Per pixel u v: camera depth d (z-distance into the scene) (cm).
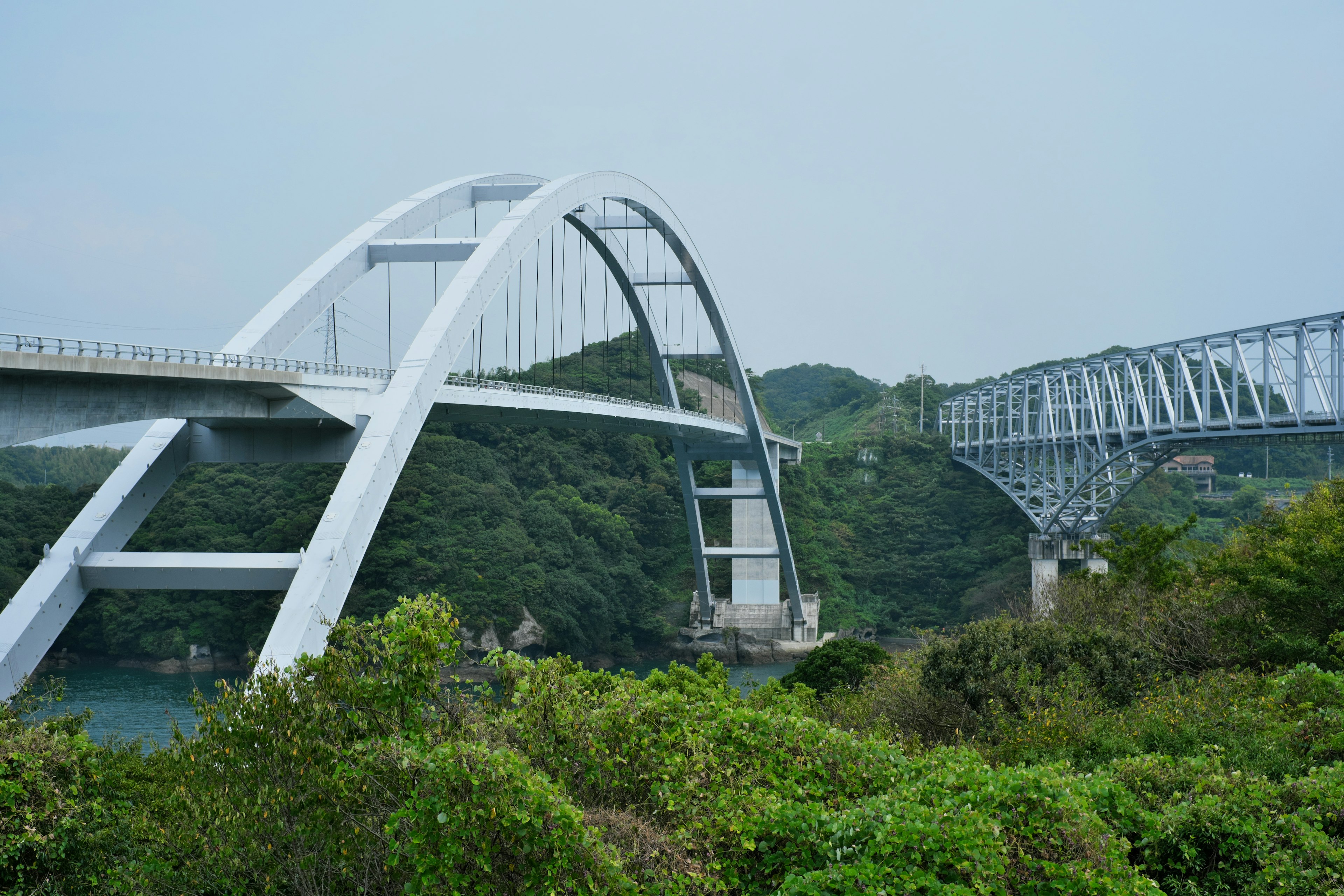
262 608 6100
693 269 5622
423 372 2734
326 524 2289
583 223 4778
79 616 6275
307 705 881
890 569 9262
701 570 7531
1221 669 1612
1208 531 8912
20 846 953
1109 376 6719
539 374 8969
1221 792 926
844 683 3294
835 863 789
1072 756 1243
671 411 5403
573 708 971
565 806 740
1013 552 8919
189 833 903
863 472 10912
